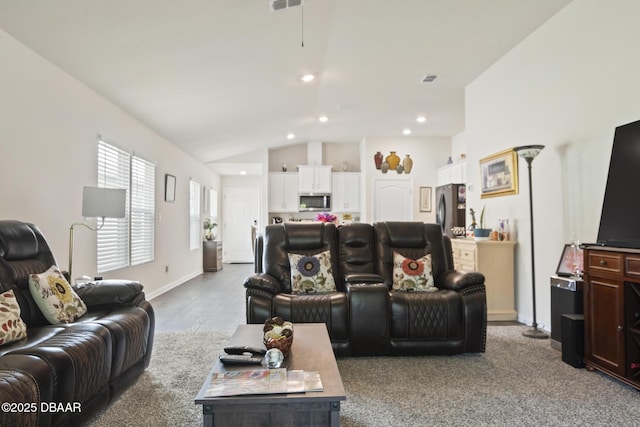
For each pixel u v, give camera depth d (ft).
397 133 26.35
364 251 11.76
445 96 18.48
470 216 16.62
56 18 8.67
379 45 13.00
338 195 28.63
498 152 14.56
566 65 11.15
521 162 13.26
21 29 8.91
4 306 6.42
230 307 15.85
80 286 8.72
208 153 25.73
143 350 8.38
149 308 8.92
